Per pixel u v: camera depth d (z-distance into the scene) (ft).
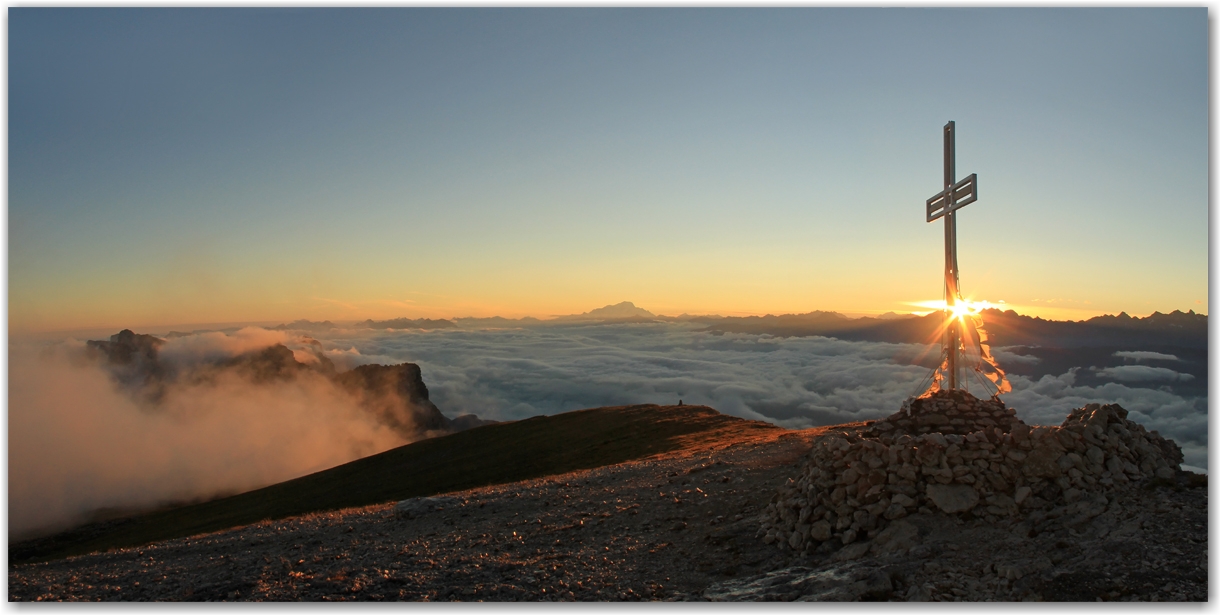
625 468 85.40
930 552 38.17
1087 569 33.37
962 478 42.65
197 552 59.26
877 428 51.08
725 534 48.26
